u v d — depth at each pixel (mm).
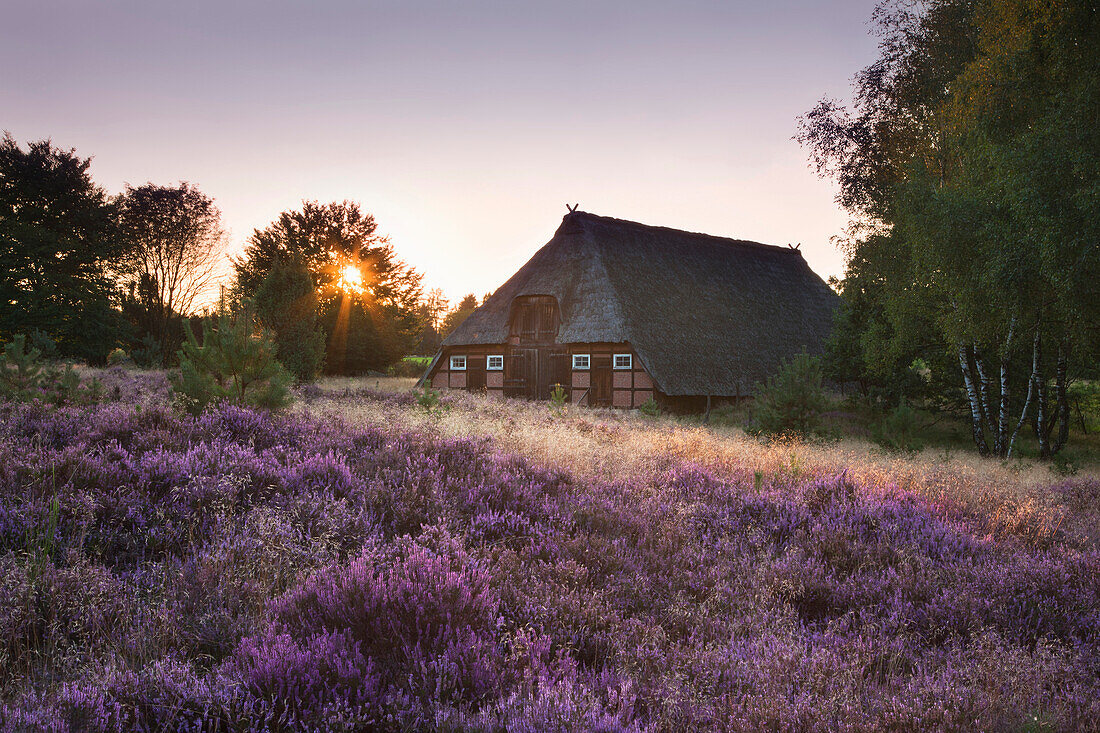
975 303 16516
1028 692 3059
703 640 3562
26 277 37844
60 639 3012
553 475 6797
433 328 112000
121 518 4480
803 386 14758
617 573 4449
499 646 3152
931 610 4066
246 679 2619
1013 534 6223
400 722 2473
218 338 8914
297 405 11906
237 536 4203
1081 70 14492
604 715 2523
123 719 2412
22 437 6176
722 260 39562
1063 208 13211
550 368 30625
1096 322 15500
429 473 5969
